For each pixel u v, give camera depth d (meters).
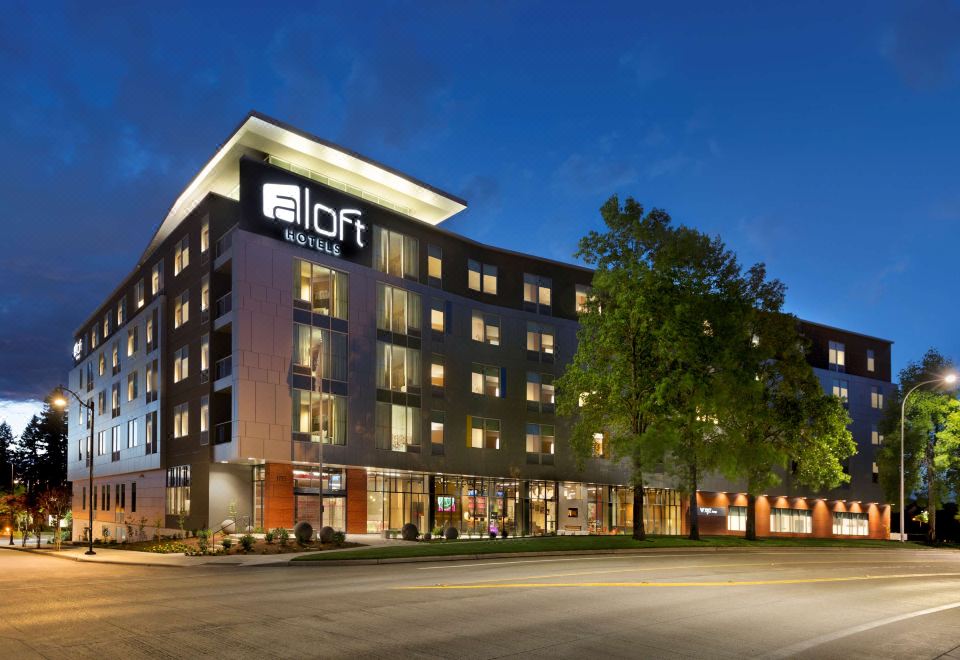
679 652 10.70
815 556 34.62
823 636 12.07
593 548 32.28
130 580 20.59
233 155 43.84
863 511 71.44
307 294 41.44
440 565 25.03
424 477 46.94
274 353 39.44
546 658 10.18
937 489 60.12
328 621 12.80
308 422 40.31
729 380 36.38
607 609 14.50
